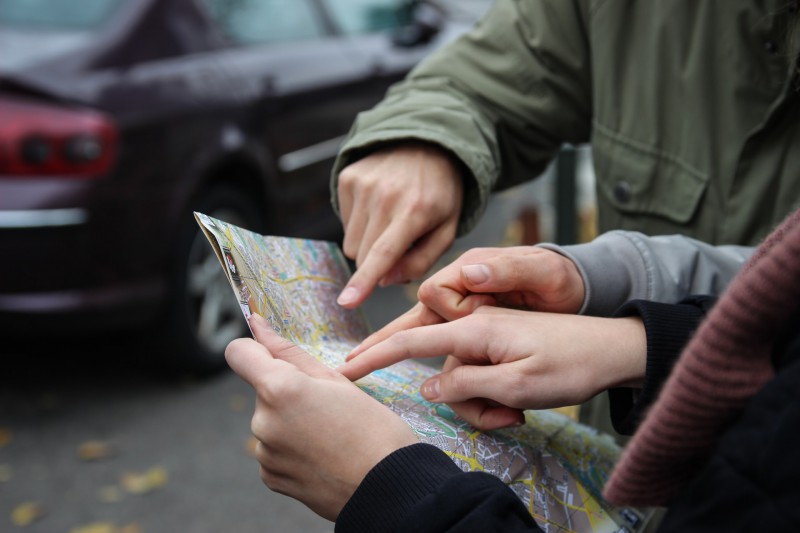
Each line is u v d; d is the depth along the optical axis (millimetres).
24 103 1843
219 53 2277
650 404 630
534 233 2768
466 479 560
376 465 573
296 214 2525
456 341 641
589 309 693
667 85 802
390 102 912
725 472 471
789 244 475
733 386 492
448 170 820
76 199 1846
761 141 760
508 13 907
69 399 2230
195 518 1750
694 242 735
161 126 2002
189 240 2129
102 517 1751
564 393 630
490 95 896
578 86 893
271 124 2363
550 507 646
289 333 687
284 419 588
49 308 1869
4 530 1698
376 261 773
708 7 770
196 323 2250
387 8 3090
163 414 2160
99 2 2057
